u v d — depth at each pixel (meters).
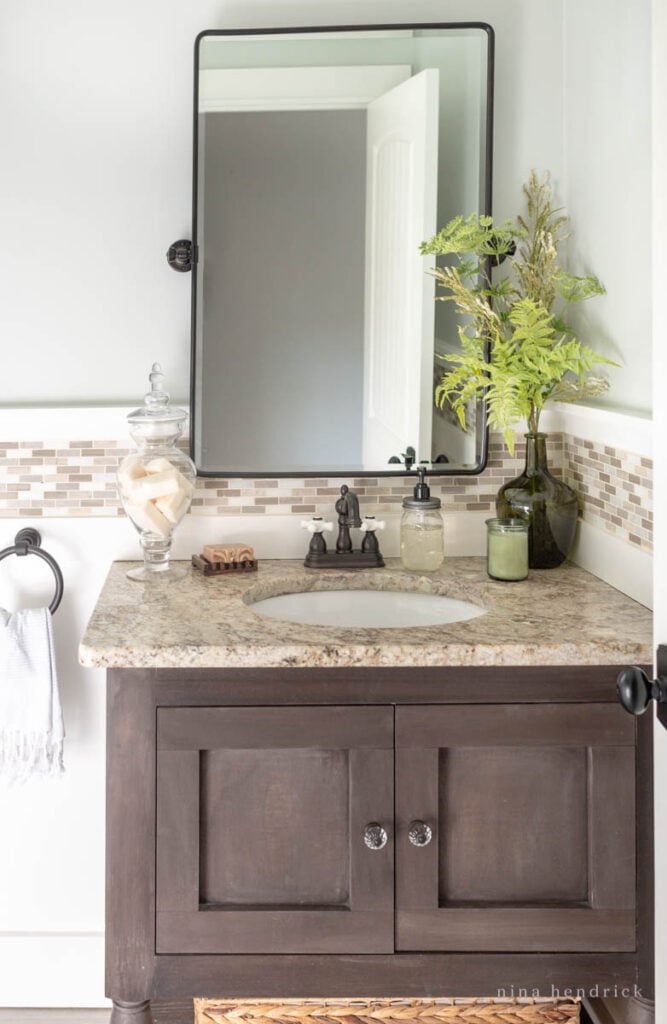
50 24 2.24
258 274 2.25
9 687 2.13
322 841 1.74
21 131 2.25
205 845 1.74
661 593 1.22
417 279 2.27
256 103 2.22
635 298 1.93
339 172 2.24
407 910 1.74
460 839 1.75
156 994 1.75
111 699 1.71
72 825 2.36
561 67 2.30
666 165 1.17
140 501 2.05
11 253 2.28
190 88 2.27
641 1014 1.76
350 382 2.28
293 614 2.09
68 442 2.27
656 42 1.20
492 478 2.33
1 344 2.29
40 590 2.32
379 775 1.73
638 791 1.74
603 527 2.10
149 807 1.73
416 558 2.16
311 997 1.75
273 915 1.73
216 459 2.27
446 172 2.26
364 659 1.66
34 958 2.37
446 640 1.69
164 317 2.31
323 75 2.23
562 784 1.74
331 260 2.26
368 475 2.29
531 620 1.81
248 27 2.26
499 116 2.30
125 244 2.29
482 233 2.16
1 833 2.35
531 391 2.11
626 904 1.74
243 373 2.27
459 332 2.28
